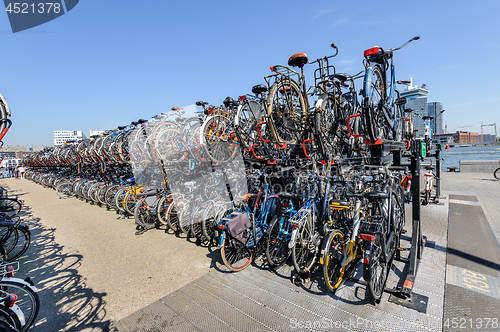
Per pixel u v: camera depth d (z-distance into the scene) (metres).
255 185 4.17
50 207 7.42
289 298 2.53
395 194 3.26
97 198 7.12
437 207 5.71
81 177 9.21
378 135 3.69
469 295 2.42
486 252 3.35
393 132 4.50
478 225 4.43
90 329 2.18
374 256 2.35
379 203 2.75
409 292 2.40
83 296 2.70
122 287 2.86
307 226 3.08
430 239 3.84
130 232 4.88
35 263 3.54
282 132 4.30
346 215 3.24
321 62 4.02
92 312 2.42
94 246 4.16
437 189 6.46
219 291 2.71
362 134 4.28
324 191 3.49
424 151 3.16
